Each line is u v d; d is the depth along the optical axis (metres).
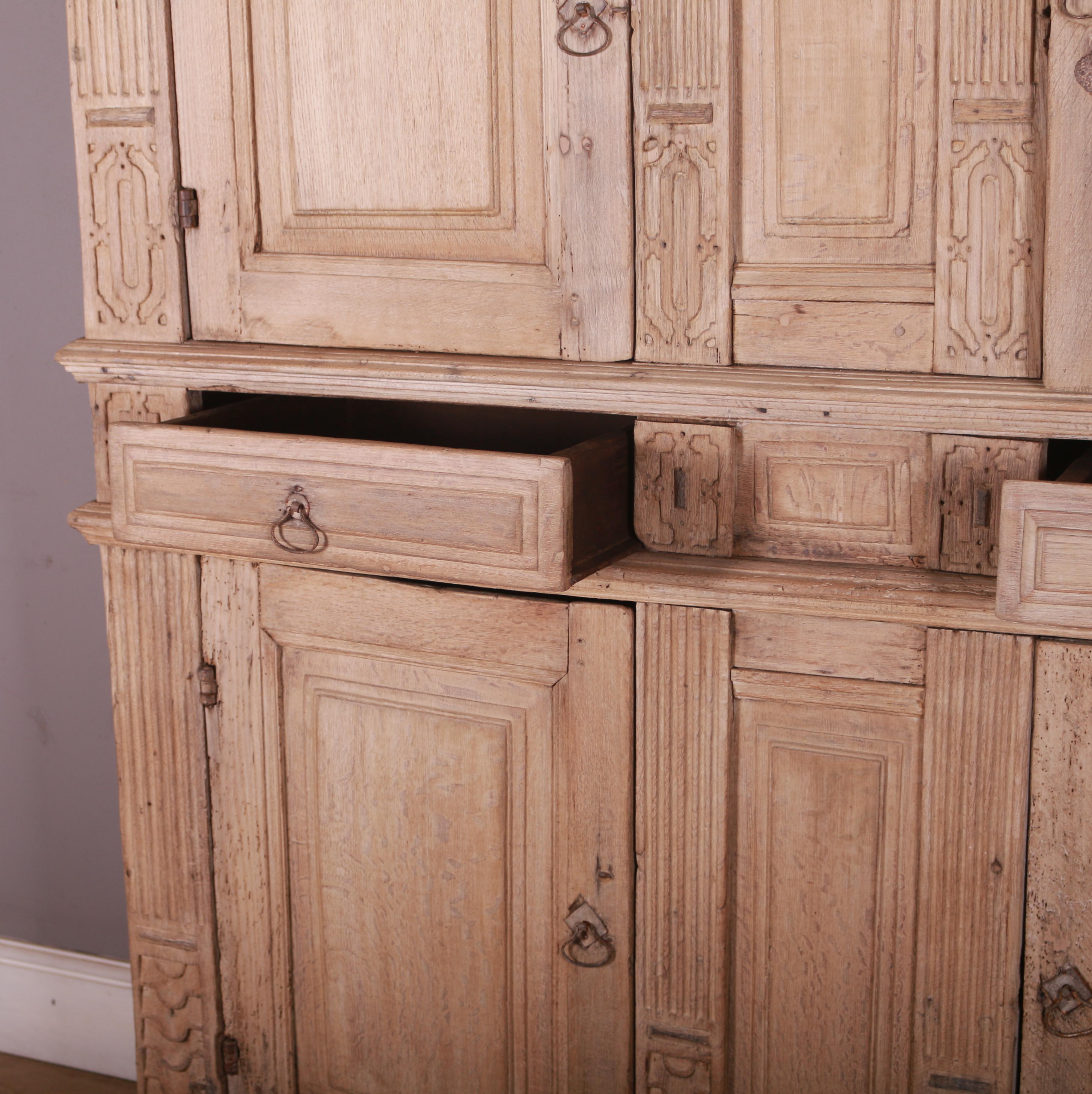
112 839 2.28
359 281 1.55
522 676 1.57
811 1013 1.54
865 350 1.37
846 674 1.43
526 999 1.66
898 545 1.41
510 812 1.61
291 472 1.43
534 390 1.46
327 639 1.65
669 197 1.40
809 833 1.49
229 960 1.82
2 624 2.26
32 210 2.06
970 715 1.39
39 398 2.14
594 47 1.39
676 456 1.47
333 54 1.51
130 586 1.73
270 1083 1.84
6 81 2.03
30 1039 2.33
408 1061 1.76
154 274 1.63
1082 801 1.37
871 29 1.30
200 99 1.57
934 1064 1.50
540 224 1.46
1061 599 1.21
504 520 1.34
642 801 1.54
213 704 1.73
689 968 1.57
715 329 1.41
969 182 1.29
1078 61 1.20
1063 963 1.42
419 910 1.70
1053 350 1.27
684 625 1.48
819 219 1.36
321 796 1.72
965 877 1.43
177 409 1.67
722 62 1.35
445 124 1.48
